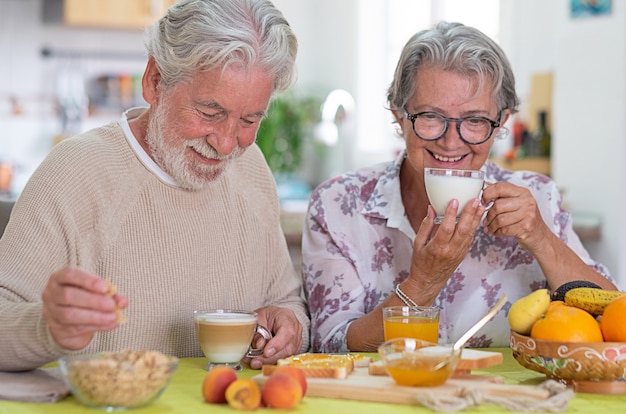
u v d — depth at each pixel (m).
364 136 5.79
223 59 1.58
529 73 4.44
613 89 3.56
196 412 1.26
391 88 1.99
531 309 1.50
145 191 1.80
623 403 1.37
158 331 1.79
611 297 1.51
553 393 1.36
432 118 1.89
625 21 3.50
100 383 1.23
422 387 1.35
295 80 1.75
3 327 1.45
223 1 1.62
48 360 1.46
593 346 1.41
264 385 1.29
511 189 1.84
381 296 2.09
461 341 1.43
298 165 6.01
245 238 1.94
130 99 5.76
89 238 1.73
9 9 5.70
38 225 1.65
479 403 1.29
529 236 1.89
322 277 2.09
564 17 3.88
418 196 2.08
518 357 1.53
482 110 1.87
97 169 1.75
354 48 5.76
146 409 1.27
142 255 1.78
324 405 1.31
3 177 5.21
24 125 5.77
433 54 1.86
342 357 1.53
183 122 1.67
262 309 1.83
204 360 1.71
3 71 5.71
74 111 5.71
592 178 3.71
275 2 6.28
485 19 4.84
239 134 1.70
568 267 1.93
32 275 1.61
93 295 1.31
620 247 3.53
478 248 2.11
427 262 1.77
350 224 2.12
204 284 1.86
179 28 1.63
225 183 1.92
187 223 1.84
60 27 5.77
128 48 5.86
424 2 5.25
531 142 4.12
